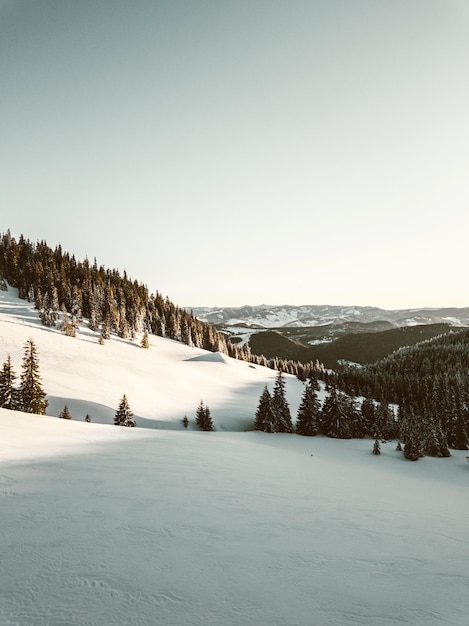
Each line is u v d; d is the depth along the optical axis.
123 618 5.00
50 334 88.06
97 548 7.03
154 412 54.78
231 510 10.54
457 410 59.69
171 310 161.75
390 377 121.19
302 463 27.67
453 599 6.46
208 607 5.45
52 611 5.03
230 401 73.38
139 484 12.38
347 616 5.60
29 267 132.75
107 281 158.00
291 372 155.62
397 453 46.12
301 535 9.12
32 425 23.25
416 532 10.73
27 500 9.57
